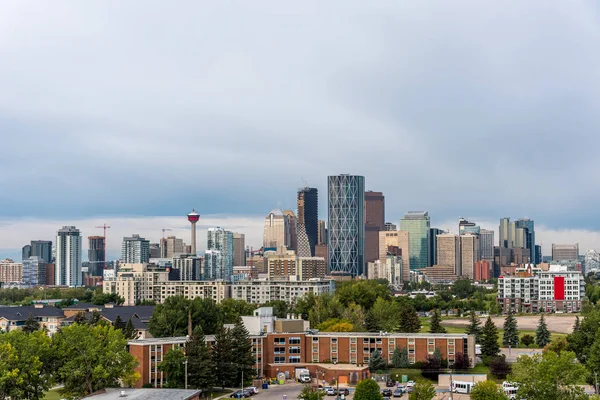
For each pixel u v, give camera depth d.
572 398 199.88
